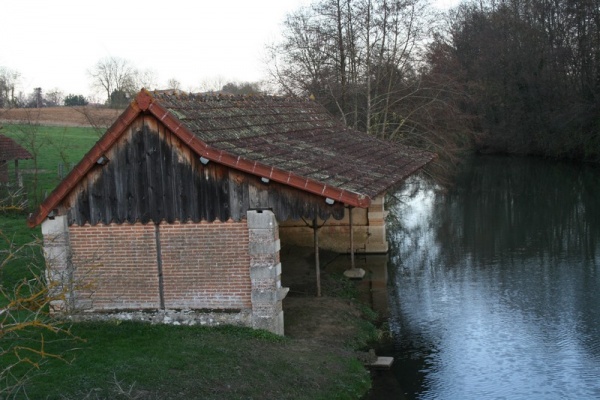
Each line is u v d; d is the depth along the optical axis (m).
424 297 19.62
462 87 35.62
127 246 13.39
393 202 34.44
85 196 13.39
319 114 23.17
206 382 10.75
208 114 14.43
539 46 55.97
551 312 17.95
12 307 7.98
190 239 13.22
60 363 11.12
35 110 54.25
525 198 38.09
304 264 22.53
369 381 12.95
